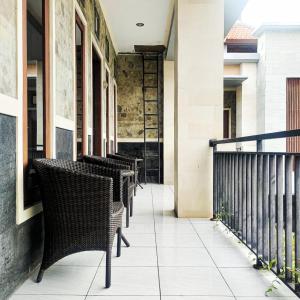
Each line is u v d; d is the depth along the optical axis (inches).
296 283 65.2
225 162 135.0
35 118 103.2
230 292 74.3
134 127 337.1
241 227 107.7
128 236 122.8
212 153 157.6
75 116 135.3
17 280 75.5
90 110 179.9
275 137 72.2
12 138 72.6
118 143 336.2
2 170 67.2
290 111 397.1
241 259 96.9
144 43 310.5
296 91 398.0
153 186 306.7
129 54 338.0
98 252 103.4
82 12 155.9
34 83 106.3
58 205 79.2
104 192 77.7
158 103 336.5
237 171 115.1
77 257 98.3
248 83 419.8
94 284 78.5
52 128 102.9
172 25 237.9
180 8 158.2
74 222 78.9
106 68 255.6
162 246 110.0
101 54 227.5
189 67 158.4
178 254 101.4
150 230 132.1
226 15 222.1
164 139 327.6
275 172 80.2
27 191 84.0
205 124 158.2
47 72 101.5
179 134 158.4
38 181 83.2
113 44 302.5
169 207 188.9
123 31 280.2
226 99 454.9
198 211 157.6
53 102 103.1
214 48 158.6
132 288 76.3
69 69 126.5
